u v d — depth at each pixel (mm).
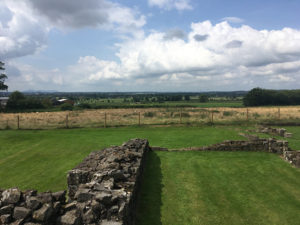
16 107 53656
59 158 11523
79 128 21516
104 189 4723
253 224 5805
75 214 4016
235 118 26141
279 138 16359
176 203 6746
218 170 9516
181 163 10406
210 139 15828
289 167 9875
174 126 22062
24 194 4211
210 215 6164
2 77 46250
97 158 7520
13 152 12898
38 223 3658
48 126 22531
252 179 8586
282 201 6945
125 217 4270
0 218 3672
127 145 9617
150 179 8523
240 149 12656
